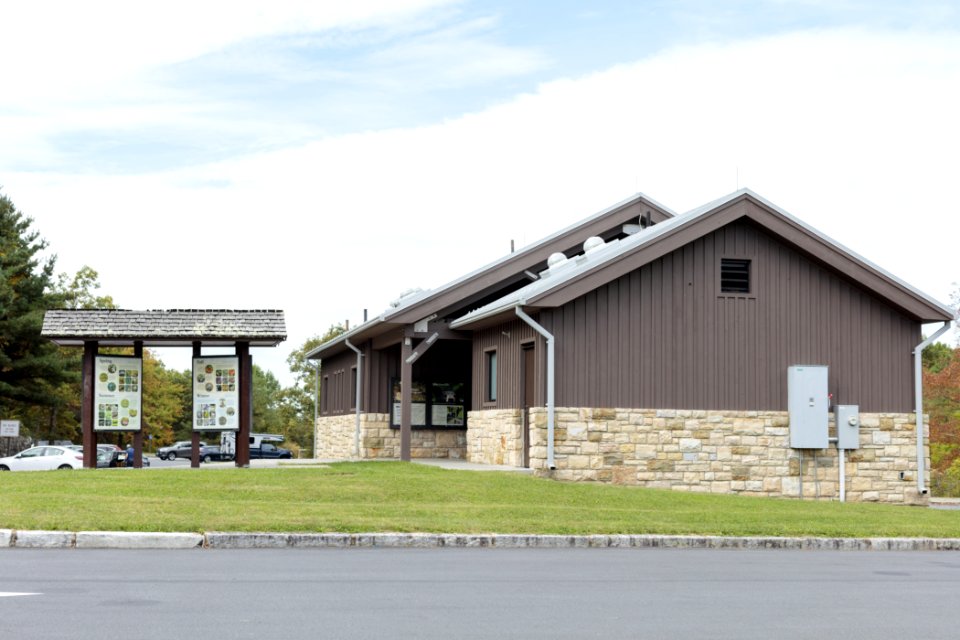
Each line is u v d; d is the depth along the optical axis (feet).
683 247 76.33
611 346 74.43
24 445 185.47
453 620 28.63
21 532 42.88
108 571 36.35
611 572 38.88
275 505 52.80
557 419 73.00
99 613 28.63
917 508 67.00
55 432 208.95
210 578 35.19
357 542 45.42
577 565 40.73
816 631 28.35
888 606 32.68
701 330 76.23
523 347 78.38
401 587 34.09
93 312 78.74
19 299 163.53
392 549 44.52
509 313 75.87
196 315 79.20
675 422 75.15
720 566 41.70
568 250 89.35
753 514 57.36
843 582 37.91
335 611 29.58
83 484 59.72
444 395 97.55
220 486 60.13
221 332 78.13
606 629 27.86
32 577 34.76
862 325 79.20
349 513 50.90
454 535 46.39
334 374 120.57
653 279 75.61
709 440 75.66
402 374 83.87
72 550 41.86
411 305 83.56
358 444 99.81
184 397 328.90
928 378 126.11
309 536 44.98
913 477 78.79
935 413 128.77
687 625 28.71
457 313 89.20
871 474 78.18
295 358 237.25
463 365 98.27
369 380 98.99
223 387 79.66
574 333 73.77
